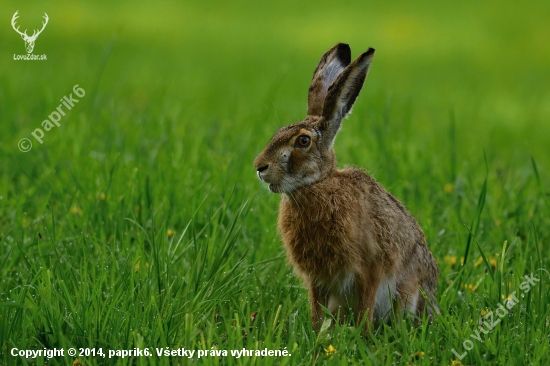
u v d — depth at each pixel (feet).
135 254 42.52
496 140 87.51
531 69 138.62
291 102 95.96
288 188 39.47
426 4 194.49
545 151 83.10
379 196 41.63
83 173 56.54
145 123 74.02
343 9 187.73
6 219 49.80
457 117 100.01
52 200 52.65
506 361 35.06
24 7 160.97
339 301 41.98
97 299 36.50
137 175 53.62
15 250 43.45
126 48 137.49
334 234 39.47
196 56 135.13
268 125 78.28
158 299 38.27
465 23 175.73
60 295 37.52
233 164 60.23
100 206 49.57
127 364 33.99
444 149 76.84
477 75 132.46
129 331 35.14
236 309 40.52
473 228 48.88
